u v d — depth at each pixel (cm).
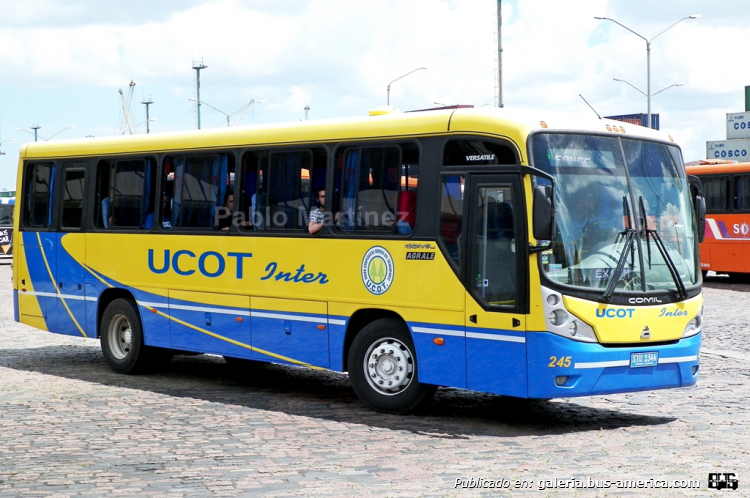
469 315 1020
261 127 1250
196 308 1313
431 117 1069
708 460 854
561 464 841
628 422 1052
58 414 1097
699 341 1066
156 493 751
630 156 1056
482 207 1016
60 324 1518
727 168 3169
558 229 982
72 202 1500
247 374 1429
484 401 1192
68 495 748
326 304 1155
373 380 1112
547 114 1027
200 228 1312
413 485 769
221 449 912
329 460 862
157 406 1152
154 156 1382
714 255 3209
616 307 994
